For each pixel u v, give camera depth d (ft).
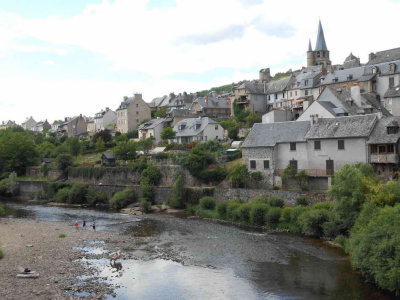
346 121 179.83
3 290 100.73
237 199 195.83
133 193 238.89
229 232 162.91
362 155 168.35
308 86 332.60
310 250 131.95
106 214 216.33
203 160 225.56
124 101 446.60
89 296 98.07
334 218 139.54
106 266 122.62
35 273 113.09
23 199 285.64
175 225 180.96
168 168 237.86
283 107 312.09
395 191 122.83
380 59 311.68
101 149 354.54
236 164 221.46
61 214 219.00
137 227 179.73
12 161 327.67
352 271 111.34
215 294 99.96
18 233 166.30
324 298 94.89
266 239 149.28
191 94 491.31
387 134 162.50
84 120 533.55
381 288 98.22
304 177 180.75
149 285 106.63
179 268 120.16
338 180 134.10
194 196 213.25
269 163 198.08
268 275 111.65
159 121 367.45
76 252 137.69
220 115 387.75
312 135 184.55
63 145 363.56
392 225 98.12
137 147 312.09
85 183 270.87
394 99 243.40
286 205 175.83
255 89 367.45
